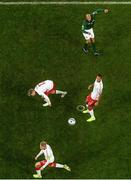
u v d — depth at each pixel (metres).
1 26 92.38
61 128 82.88
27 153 80.88
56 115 84.00
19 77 87.44
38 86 83.19
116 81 86.88
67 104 85.06
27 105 84.94
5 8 94.00
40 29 91.94
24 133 82.50
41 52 89.75
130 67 88.06
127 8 93.75
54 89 84.50
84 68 88.19
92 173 78.88
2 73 87.81
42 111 84.44
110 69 88.00
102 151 80.69
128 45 90.12
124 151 80.56
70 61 88.88
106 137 81.88
